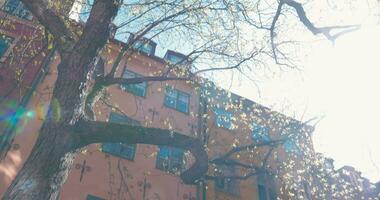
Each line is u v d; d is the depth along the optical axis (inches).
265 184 723.4
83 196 527.2
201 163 223.6
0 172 478.0
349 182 864.9
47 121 197.3
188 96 781.9
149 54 770.2
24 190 165.0
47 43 335.6
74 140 196.7
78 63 213.0
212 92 463.5
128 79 286.7
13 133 522.3
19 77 423.5
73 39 231.1
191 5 378.3
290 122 631.2
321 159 743.1
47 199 171.3
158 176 617.6
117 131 209.6
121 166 592.1
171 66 383.9
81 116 205.9
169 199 601.9
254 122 733.3
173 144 224.1
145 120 648.4
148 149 642.8
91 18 233.6
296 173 713.6
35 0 238.5
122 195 541.3
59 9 394.0
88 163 565.3
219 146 690.2
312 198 711.1
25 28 619.5
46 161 178.4
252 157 695.1
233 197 671.8
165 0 384.8
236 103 738.2
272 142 395.2
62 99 200.7
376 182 917.8
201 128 709.9
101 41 226.4
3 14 612.7
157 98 729.0
